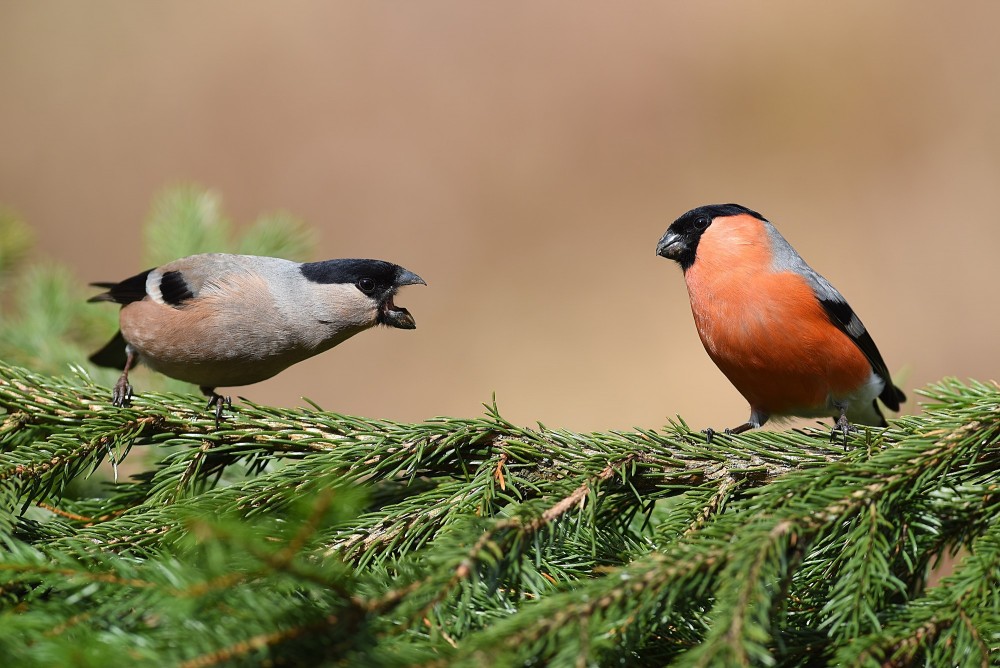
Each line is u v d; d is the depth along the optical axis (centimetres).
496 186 2350
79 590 441
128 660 366
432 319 2191
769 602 424
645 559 488
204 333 883
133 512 643
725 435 645
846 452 621
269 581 449
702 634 512
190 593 379
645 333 2136
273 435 674
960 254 2116
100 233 2191
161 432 695
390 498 689
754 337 858
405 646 423
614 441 629
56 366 1029
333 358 2098
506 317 2202
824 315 845
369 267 933
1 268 1188
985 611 456
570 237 2311
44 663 360
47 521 686
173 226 1173
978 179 2195
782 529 474
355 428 679
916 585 564
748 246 864
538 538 510
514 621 411
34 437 687
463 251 2289
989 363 1970
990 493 558
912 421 621
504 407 2011
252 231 1183
